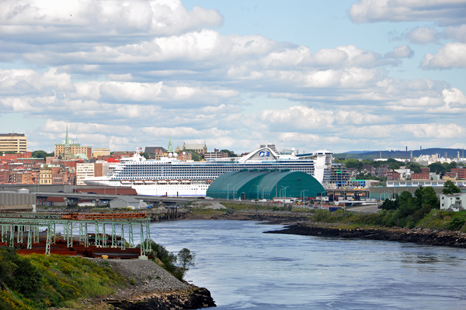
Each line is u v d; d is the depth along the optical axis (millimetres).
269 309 103875
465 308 105625
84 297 85250
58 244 120250
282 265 153375
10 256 83188
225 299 111375
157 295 94750
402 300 111688
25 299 76625
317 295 116000
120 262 100688
